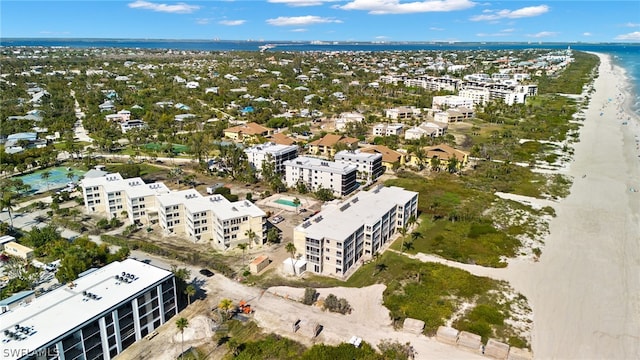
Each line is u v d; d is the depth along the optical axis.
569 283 126.19
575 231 160.62
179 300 114.88
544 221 169.38
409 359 95.12
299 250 135.38
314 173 198.75
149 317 102.75
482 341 100.81
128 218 170.12
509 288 123.31
